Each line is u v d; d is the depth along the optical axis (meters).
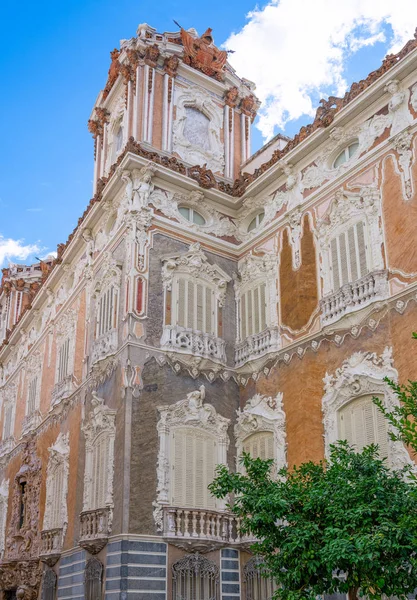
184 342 26.75
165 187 29.11
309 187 27.11
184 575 23.19
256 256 28.97
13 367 48.22
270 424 25.28
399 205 22.73
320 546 13.88
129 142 28.28
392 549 12.94
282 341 26.11
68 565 27.30
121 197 29.36
